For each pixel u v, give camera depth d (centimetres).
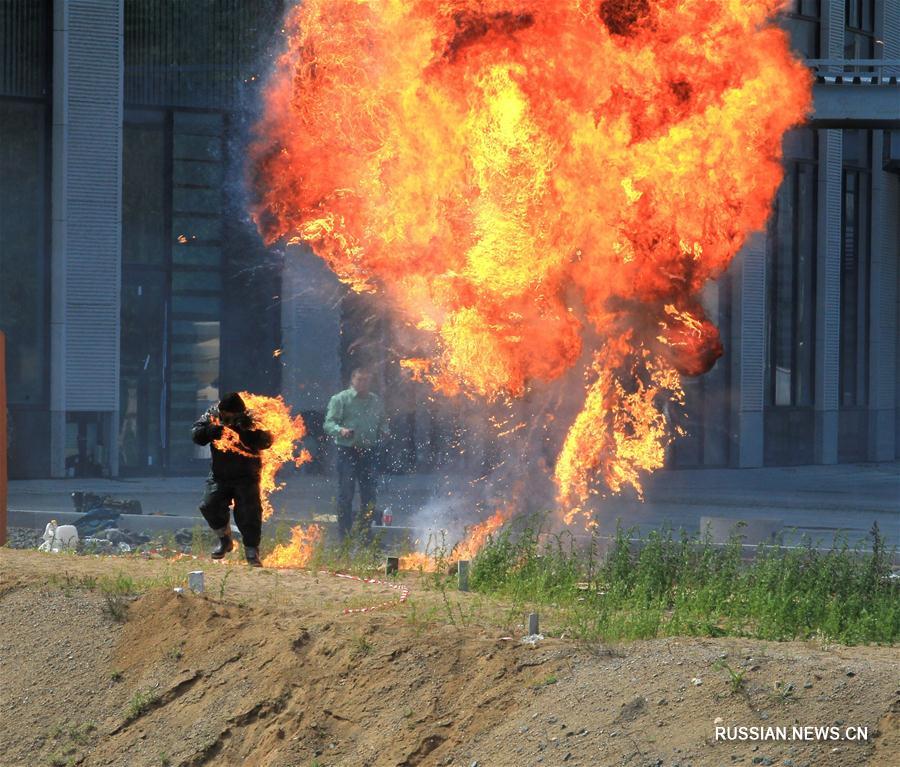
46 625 3656
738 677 2659
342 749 2877
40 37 10088
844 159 13975
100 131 10188
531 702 2803
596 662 2898
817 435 13662
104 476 10231
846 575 4216
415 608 3562
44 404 10112
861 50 13750
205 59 10575
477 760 2680
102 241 10212
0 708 3350
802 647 3089
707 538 4738
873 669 2670
